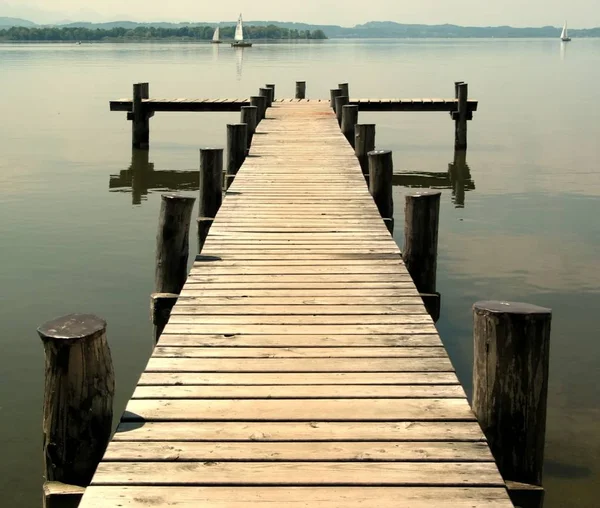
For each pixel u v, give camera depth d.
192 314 4.90
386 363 4.14
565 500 4.43
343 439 3.31
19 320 7.17
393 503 2.85
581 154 16.56
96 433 3.32
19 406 5.52
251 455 3.17
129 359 6.37
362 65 52.94
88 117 22.91
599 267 8.90
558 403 5.62
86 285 8.22
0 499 4.43
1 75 40.97
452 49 112.94
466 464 3.12
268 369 4.05
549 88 34.06
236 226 7.20
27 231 10.43
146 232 10.46
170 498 2.87
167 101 16.67
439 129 21.33
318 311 4.96
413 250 6.17
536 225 10.80
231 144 10.74
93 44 155.75
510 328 3.33
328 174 9.77
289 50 97.88
